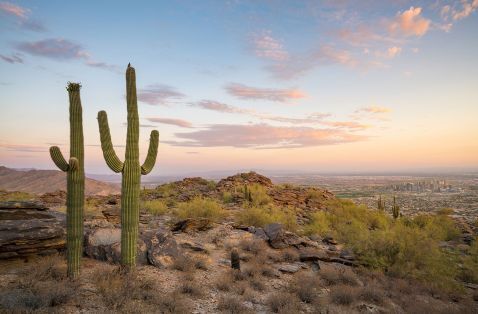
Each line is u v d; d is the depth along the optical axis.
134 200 9.43
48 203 25.30
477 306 10.32
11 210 10.13
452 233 21.42
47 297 6.83
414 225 22.31
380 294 9.97
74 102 8.32
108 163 9.06
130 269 9.20
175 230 16.12
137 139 9.55
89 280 8.55
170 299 7.80
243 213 19.38
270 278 10.98
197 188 33.66
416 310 9.12
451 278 12.09
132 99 9.46
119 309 7.05
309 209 27.00
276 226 15.58
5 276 8.11
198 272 10.67
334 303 9.38
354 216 24.14
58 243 9.80
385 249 13.27
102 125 9.06
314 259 13.08
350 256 13.52
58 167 8.25
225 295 9.08
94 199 28.41
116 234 11.40
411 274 12.41
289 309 8.23
